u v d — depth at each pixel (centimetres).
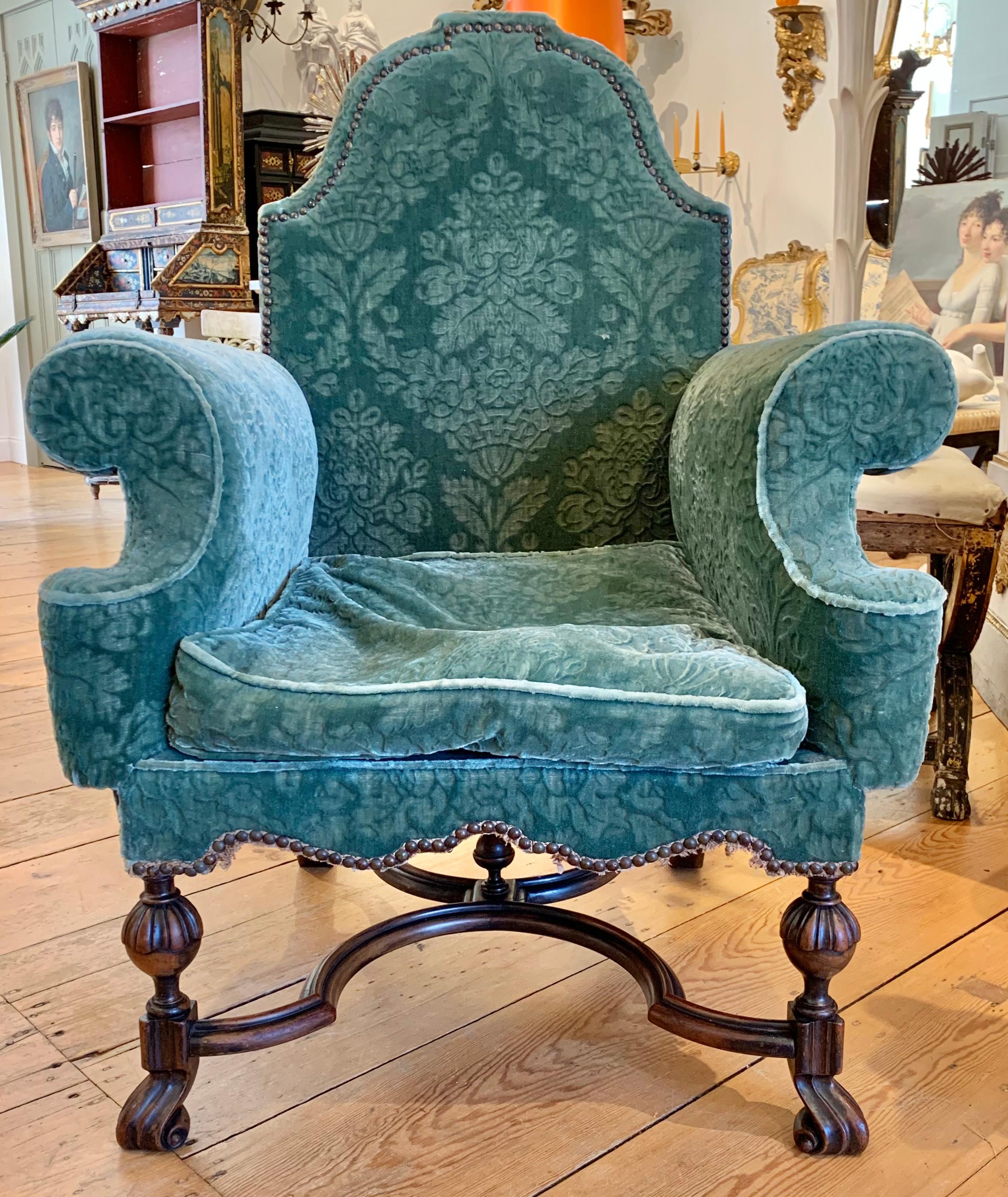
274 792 95
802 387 98
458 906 123
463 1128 107
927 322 257
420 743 93
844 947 100
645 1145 105
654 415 147
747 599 108
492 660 96
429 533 148
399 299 144
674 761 92
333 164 143
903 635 92
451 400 146
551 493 148
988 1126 108
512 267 145
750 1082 114
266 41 522
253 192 502
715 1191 99
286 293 142
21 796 185
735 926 145
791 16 450
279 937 142
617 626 108
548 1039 121
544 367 146
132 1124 103
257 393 113
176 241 498
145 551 97
